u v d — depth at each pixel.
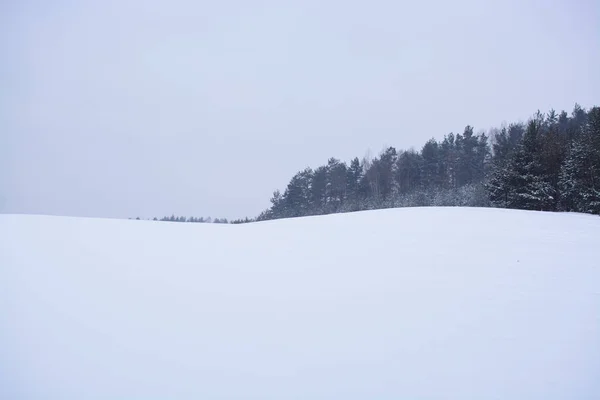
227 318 4.15
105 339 3.60
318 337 3.73
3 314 3.99
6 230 7.66
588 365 3.19
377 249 7.19
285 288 5.12
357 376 3.07
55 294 4.60
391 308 4.39
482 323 3.96
